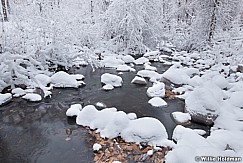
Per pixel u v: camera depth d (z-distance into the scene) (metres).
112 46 12.46
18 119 6.27
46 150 5.07
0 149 5.09
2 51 8.59
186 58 11.93
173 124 6.18
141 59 11.33
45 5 9.55
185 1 16.44
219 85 8.22
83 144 5.29
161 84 7.97
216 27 13.22
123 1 12.25
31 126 5.97
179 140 5.20
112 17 12.55
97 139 5.47
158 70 10.27
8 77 7.79
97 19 12.70
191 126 6.08
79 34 11.38
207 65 11.01
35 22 9.27
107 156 4.92
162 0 14.90
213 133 5.42
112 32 12.91
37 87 8.08
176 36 15.14
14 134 5.63
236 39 12.80
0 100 6.87
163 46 14.12
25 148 5.13
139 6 12.44
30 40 9.36
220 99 6.87
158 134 5.41
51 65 9.86
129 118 6.24
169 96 7.78
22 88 7.96
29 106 6.93
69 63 10.11
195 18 13.84
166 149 5.16
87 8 12.79
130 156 4.95
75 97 7.57
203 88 6.66
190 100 6.61
